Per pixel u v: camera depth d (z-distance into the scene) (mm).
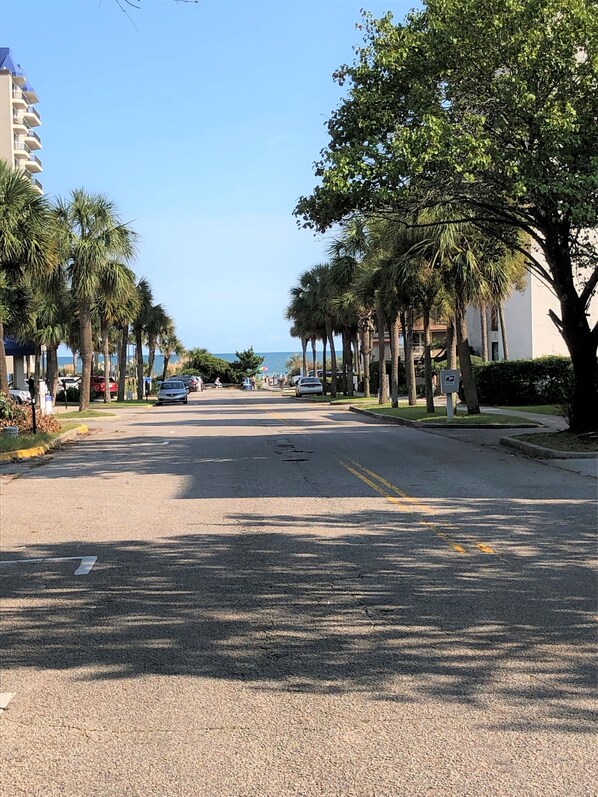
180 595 7090
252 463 16953
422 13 16828
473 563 8047
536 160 15125
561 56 15375
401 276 29562
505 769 3926
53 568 8156
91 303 39938
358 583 7363
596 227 18125
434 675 5137
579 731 4324
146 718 4582
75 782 3871
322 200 16312
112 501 12375
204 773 3938
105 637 6008
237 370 120000
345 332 59969
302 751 4145
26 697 4918
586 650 5547
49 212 26297
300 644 5758
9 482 14875
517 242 22281
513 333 52594
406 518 10477
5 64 88125
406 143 14844
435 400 46406
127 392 76188
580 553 8430
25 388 57938
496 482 13680
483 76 15828
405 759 4039
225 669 5312
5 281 27188
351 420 32469
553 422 26984
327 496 12344
